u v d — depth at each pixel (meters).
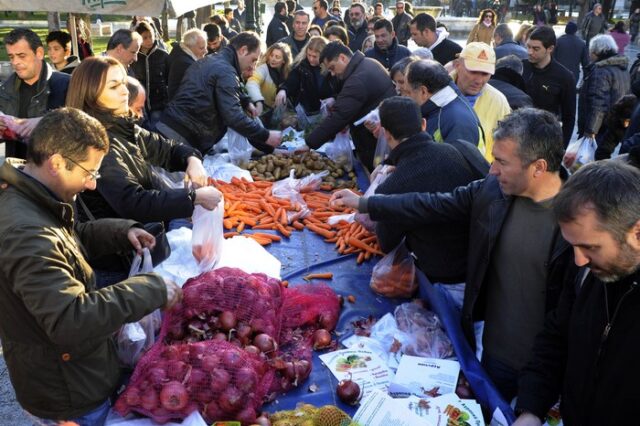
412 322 2.91
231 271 2.82
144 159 3.36
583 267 1.93
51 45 5.55
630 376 1.70
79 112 2.05
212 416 2.19
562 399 1.97
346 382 2.45
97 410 2.19
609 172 1.58
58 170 1.99
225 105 4.98
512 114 2.31
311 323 2.97
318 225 4.34
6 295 1.97
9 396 3.52
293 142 6.19
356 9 9.93
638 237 1.55
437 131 3.64
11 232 1.86
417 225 3.11
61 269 1.91
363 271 3.72
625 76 6.24
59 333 1.88
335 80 6.55
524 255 2.37
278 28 10.66
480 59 4.21
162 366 2.23
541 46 5.69
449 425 2.21
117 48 5.46
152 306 2.09
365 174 5.49
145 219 2.98
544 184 2.28
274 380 2.47
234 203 4.54
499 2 32.34
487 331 2.61
